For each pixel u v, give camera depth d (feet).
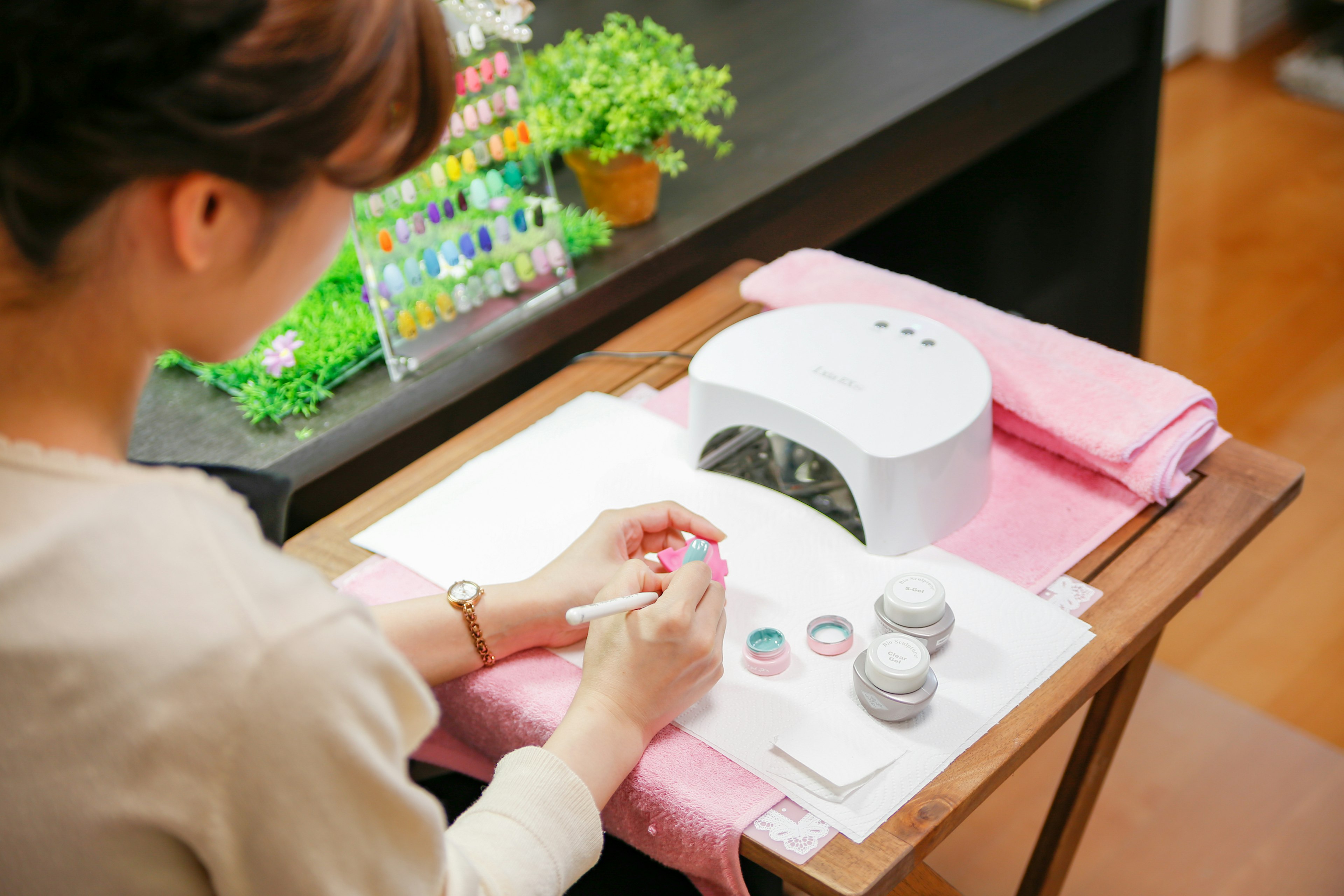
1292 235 8.16
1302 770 4.37
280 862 1.39
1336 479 6.27
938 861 4.44
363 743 1.42
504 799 2.07
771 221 4.67
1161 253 8.14
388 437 3.84
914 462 2.69
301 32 1.29
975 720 2.39
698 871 2.35
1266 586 5.72
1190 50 10.32
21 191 1.25
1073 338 3.26
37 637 1.30
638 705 2.32
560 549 2.91
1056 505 2.97
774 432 2.95
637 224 4.54
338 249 1.61
